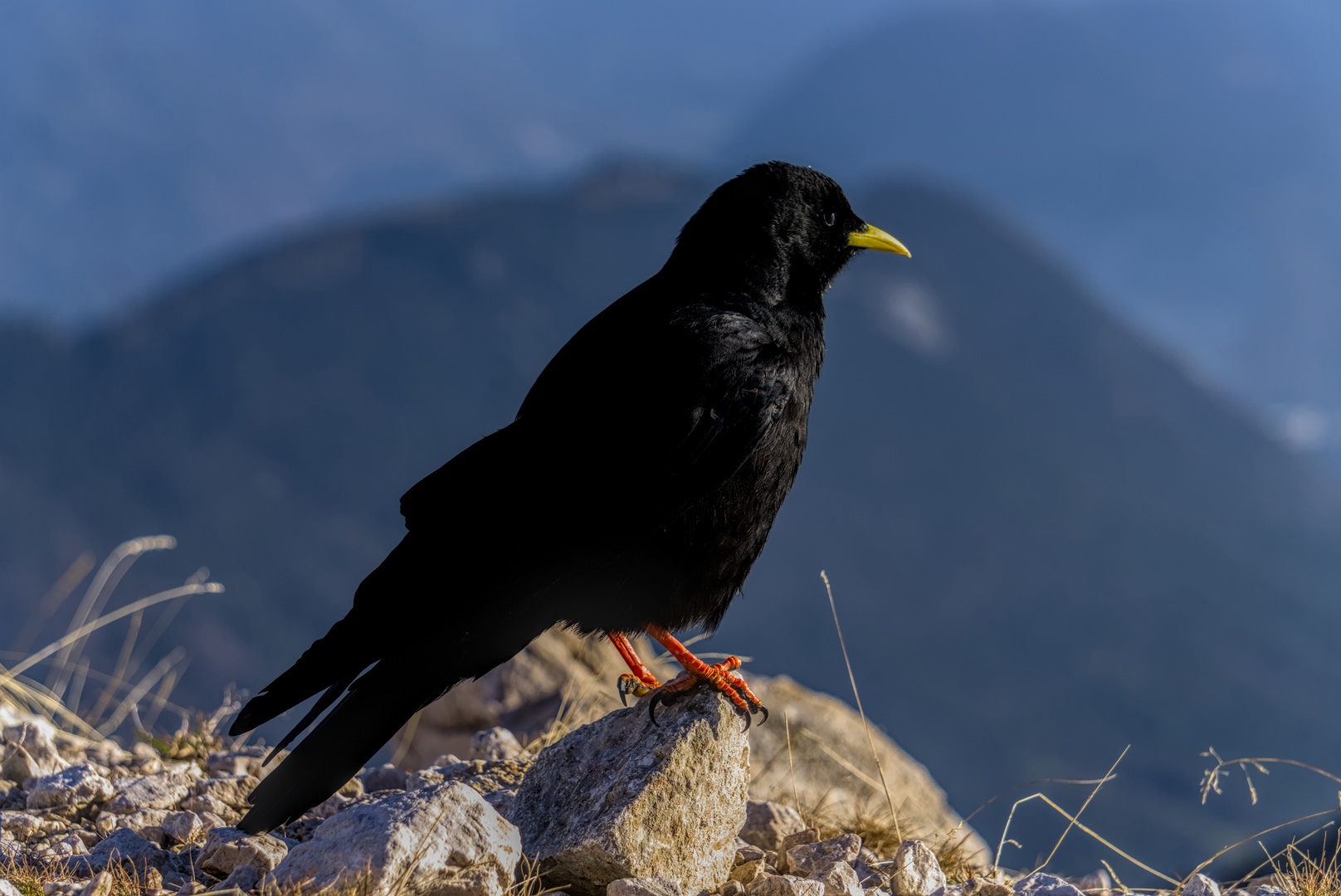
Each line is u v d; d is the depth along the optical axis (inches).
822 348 223.6
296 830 198.8
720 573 196.4
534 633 187.9
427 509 184.5
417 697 173.0
